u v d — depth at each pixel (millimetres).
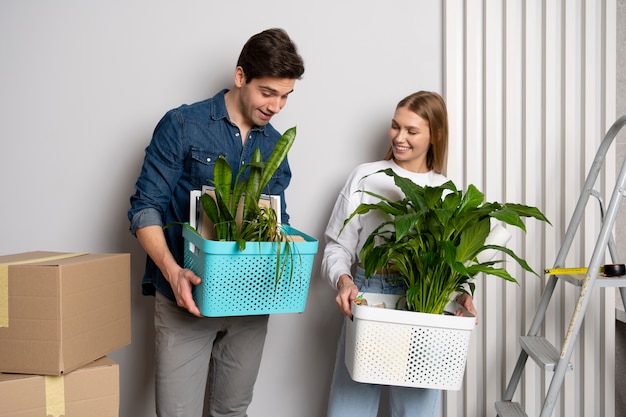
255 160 1485
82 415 1381
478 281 2047
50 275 1305
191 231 1433
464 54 2002
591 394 2049
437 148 1725
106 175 1989
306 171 2014
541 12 2014
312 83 1992
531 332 1872
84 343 1388
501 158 2043
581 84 2025
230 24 1970
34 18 1941
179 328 1577
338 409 1723
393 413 1736
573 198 2021
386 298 1650
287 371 2068
